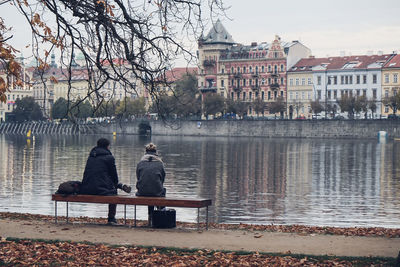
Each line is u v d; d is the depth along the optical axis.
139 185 21.11
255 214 43.59
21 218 25.30
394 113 162.88
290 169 81.94
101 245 17.52
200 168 83.25
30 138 177.50
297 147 128.88
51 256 16.19
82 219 26.94
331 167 84.62
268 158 100.75
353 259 16.28
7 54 16.08
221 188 60.75
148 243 18.19
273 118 187.00
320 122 167.00
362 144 138.25
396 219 41.38
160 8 20.45
